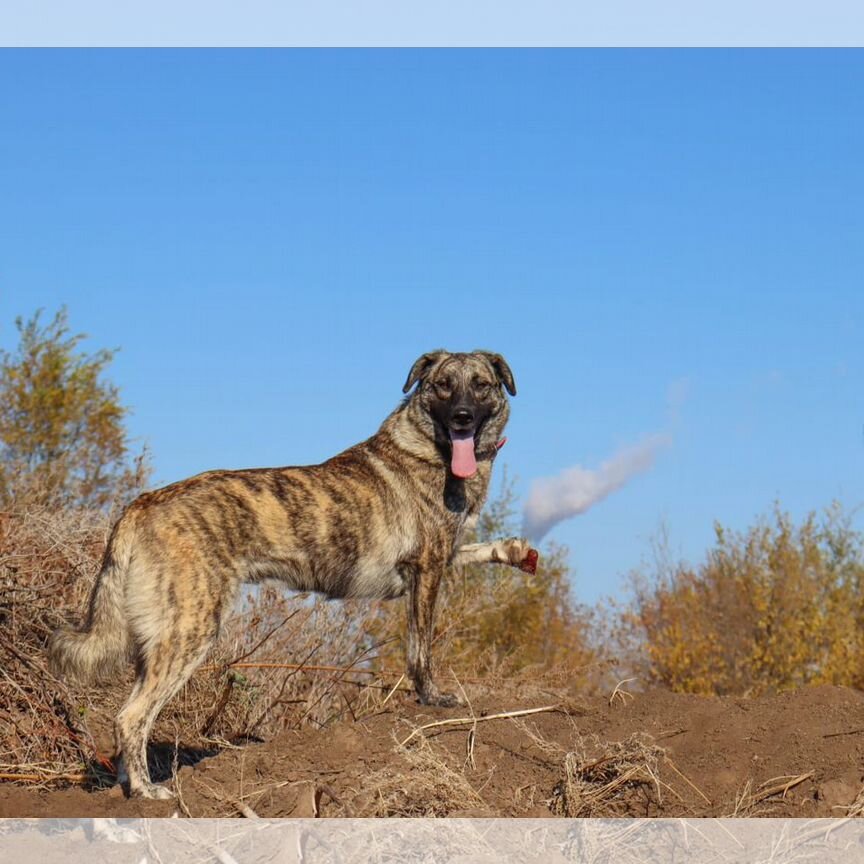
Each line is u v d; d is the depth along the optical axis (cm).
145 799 411
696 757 414
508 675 607
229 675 482
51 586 486
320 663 517
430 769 406
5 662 463
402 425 477
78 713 465
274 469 461
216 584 438
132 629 434
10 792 422
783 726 423
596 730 431
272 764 418
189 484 447
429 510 473
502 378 491
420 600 471
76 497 627
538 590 704
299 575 458
